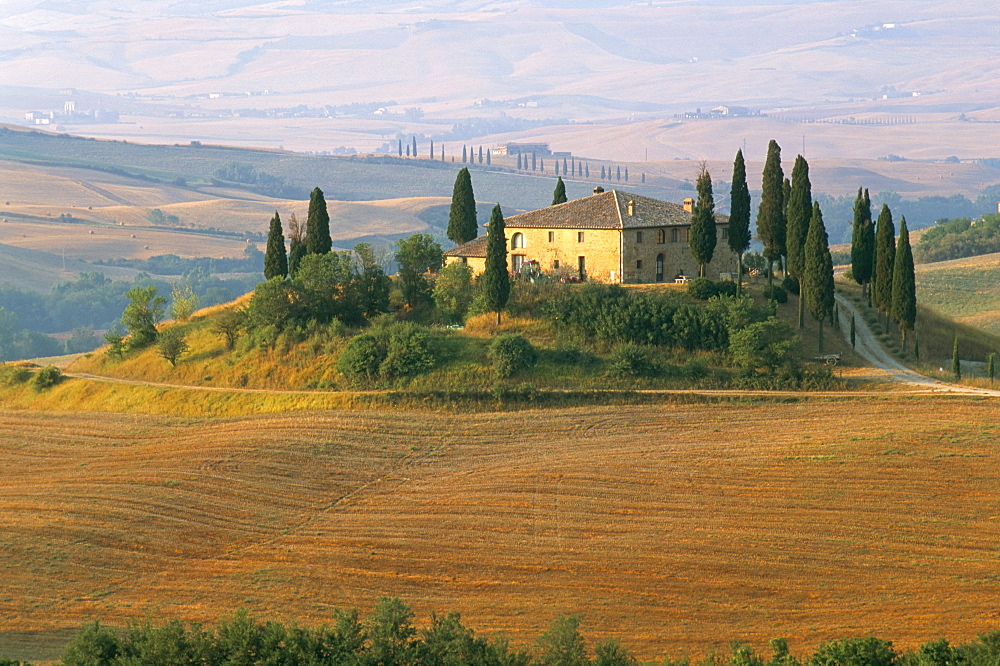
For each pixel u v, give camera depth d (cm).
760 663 12362
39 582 15988
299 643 12706
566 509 17500
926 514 16738
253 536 17225
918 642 13600
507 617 14688
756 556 15875
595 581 15462
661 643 13925
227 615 15000
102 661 12850
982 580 15000
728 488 17875
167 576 16150
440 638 12706
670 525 16838
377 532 17125
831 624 14200
